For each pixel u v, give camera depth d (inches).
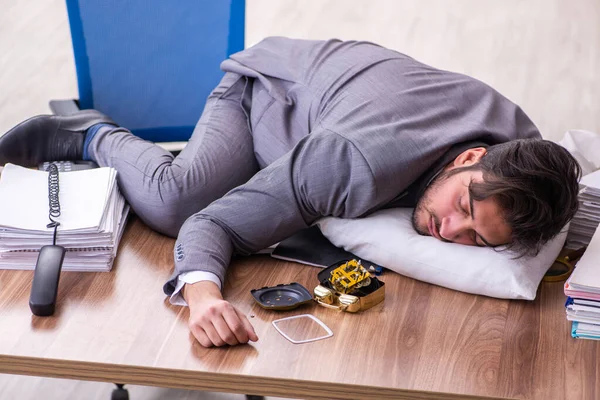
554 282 75.1
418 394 62.1
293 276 75.7
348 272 71.6
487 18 205.9
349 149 73.2
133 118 105.9
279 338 67.2
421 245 73.9
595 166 96.3
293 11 209.2
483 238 71.0
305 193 74.5
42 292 69.4
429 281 74.2
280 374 63.3
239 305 71.4
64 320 69.4
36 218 75.9
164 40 103.0
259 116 88.0
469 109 80.4
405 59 85.3
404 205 78.8
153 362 64.6
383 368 64.0
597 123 156.3
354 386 62.5
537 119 157.3
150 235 83.4
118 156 87.3
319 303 71.4
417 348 66.2
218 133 88.7
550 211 69.0
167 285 72.1
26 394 95.2
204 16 102.7
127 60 103.2
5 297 72.3
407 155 72.9
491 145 78.1
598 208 78.4
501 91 168.4
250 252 76.9
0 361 65.6
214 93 94.7
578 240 80.4
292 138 85.4
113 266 77.2
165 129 107.2
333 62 85.4
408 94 78.9
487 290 71.9
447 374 63.5
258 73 89.5
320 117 81.2
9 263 75.9
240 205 75.1
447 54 185.6
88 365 64.8
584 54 186.1
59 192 80.4
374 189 72.7
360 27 199.9
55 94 163.9
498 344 66.8
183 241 73.7
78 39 101.3
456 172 72.0
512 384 62.6
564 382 62.9
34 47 185.6
